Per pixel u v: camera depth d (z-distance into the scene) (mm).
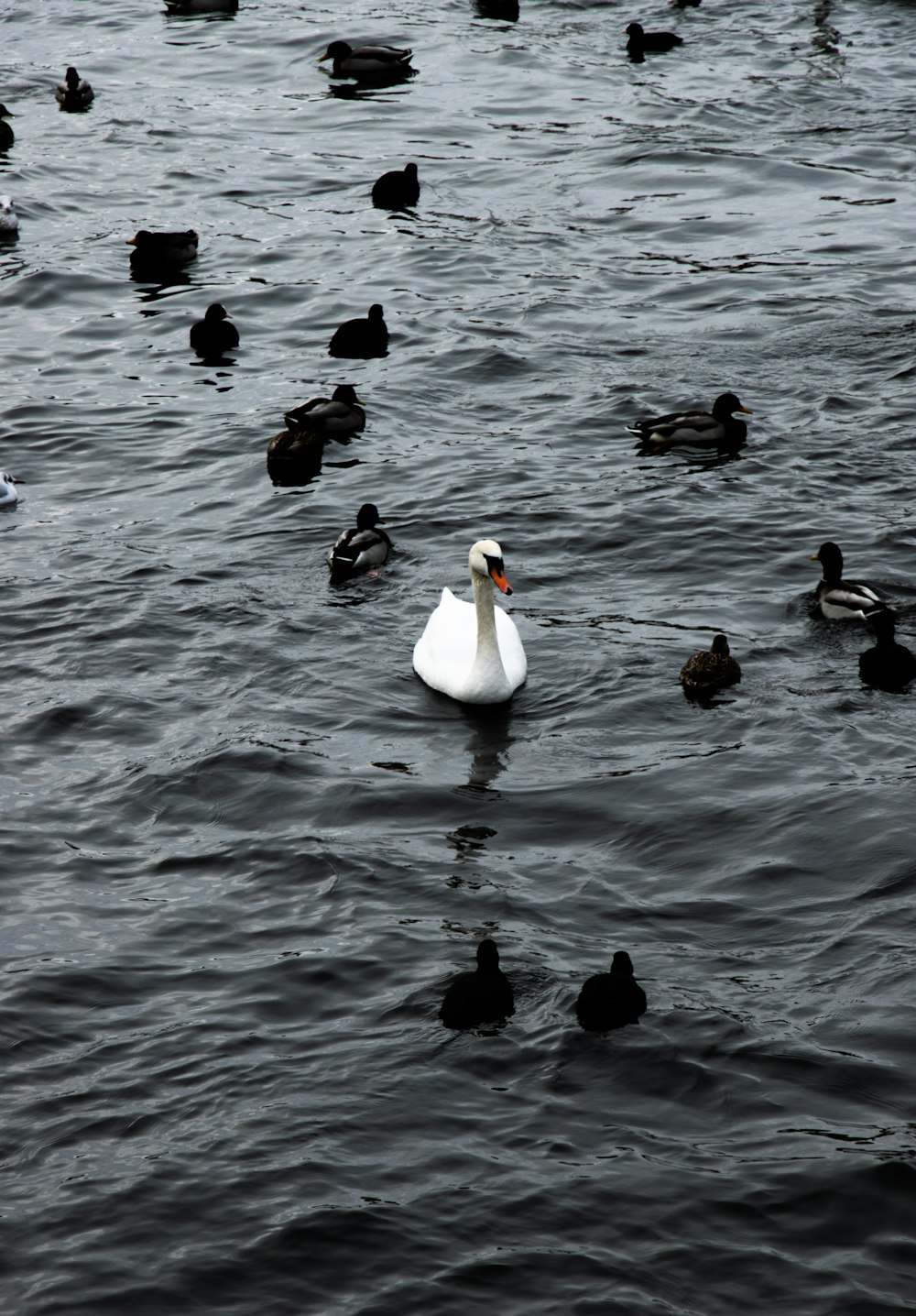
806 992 15688
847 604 23172
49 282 38469
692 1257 12641
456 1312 12203
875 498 27438
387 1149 13852
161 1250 12844
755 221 41906
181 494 28562
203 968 16375
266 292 38094
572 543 26391
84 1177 13609
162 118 51812
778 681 21922
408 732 21109
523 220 42406
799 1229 12883
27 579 25328
